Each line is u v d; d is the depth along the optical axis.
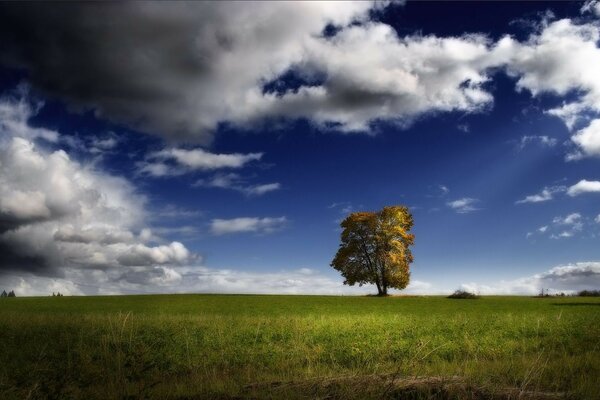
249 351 15.30
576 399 9.08
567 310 36.56
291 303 47.25
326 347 16.09
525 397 9.09
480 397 9.23
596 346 15.54
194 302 47.75
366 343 16.61
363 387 9.61
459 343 16.89
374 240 67.81
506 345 16.30
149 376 11.72
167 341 17.00
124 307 40.44
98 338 17.05
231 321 24.30
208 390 9.92
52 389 9.84
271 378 11.05
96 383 10.91
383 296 65.44
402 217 68.25
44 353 13.98
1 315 24.94
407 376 10.53
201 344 16.88
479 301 51.66
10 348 15.25
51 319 22.94
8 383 10.33
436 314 32.97
